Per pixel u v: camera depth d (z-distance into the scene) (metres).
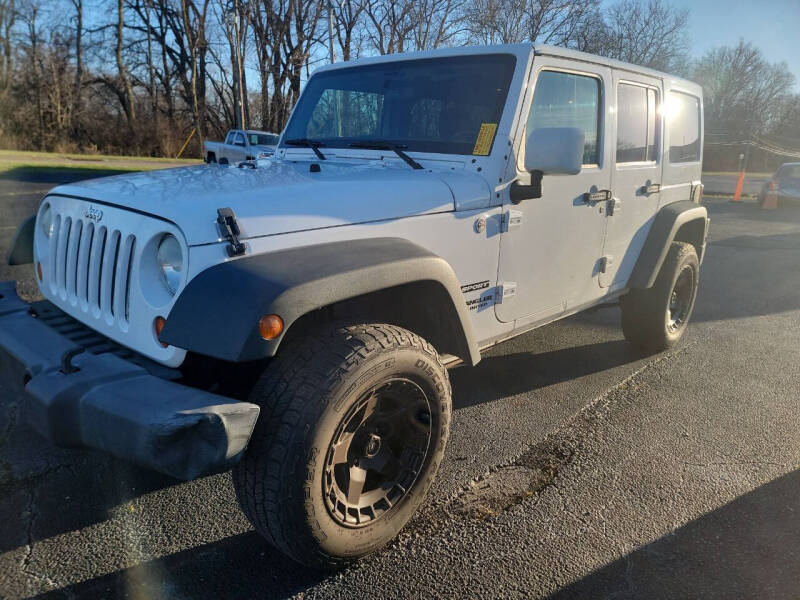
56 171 17.70
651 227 4.28
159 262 2.10
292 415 1.98
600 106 3.55
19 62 31.84
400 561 2.38
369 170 2.90
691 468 3.12
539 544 2.49
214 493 2.80
